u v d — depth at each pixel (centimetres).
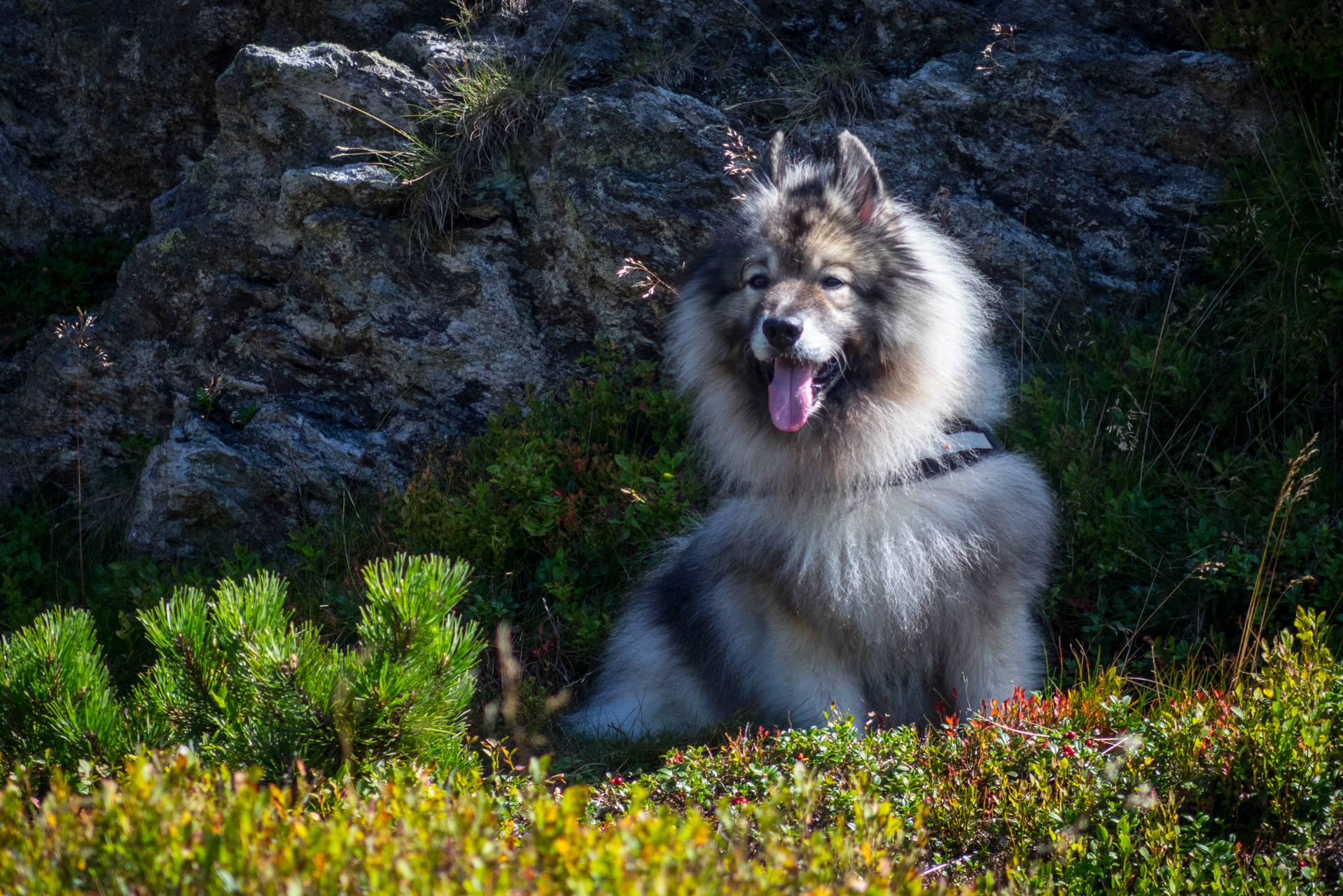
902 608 379
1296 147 585
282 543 611
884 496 383
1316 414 521
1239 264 568
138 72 799
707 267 422
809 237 388
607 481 549
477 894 157
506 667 335
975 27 645
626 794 305
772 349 372
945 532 380
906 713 409
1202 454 505
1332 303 529
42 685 280
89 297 803
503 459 543
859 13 668
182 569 596
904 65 654
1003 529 390
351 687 289
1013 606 393
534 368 621
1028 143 615
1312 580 431
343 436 621
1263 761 297
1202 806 304
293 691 287
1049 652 461
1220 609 451
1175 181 607
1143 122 616
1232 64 605
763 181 437
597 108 609
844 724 329
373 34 722
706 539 437
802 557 387
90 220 850
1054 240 608
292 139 650
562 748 417
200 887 168
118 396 679
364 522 590
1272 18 598
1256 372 533
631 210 594
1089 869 274
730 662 417
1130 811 293
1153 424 532
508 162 637
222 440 619
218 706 292
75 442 688
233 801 191
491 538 523
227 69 684
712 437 430
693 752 326
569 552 533
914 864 260
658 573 480
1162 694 384
